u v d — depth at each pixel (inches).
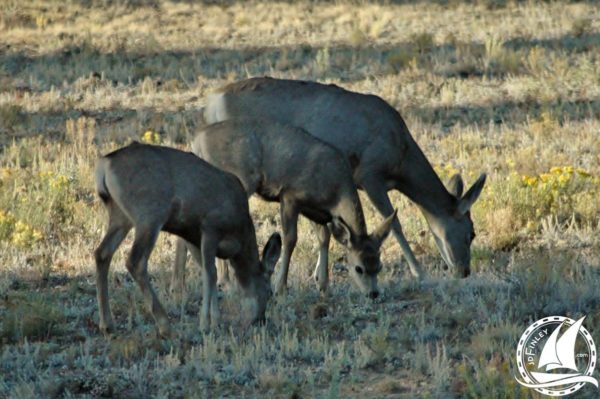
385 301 1268.5
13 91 2628.0
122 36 3245.6
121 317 1214.3
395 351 1072.2
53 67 2822.3
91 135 2180.1
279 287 1286.9
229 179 1165.1
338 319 1189.1
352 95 1396.4
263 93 1402.6
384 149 1384.1
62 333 1157.1
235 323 1173.7
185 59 2881.4
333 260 1455.5
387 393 968.9
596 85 2456.9
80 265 1438.2
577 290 1216.2
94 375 1010.7
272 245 1165.1
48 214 1649.9
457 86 2501.2
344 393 970.7
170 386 987.9
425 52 2851.9
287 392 962.7
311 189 1268.5
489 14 3356.3
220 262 1317.7
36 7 3659.0
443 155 2031.3
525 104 2384.4
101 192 1141.7
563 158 1941.4
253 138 1289.4
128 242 1572.3
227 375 1010.1
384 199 1389.0
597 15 3228.3
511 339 1083.3
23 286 1355.8
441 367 1005.2
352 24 3299.7
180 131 2241.6
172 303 1234.6
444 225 1382.9
